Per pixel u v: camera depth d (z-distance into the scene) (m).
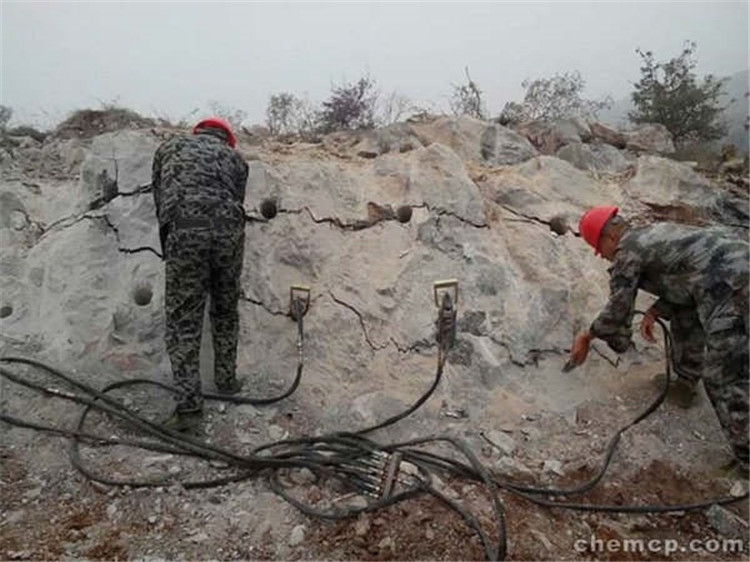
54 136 5.47
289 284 3.92
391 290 3.83
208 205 3.05
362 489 2.66
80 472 2.69
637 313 3.68
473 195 4.12
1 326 3.72
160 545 2.33
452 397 3.44
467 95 7.66
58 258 3.85
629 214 4.49
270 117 8.45
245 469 2.80
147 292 3.82
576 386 3.60
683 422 3.32
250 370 3.62
